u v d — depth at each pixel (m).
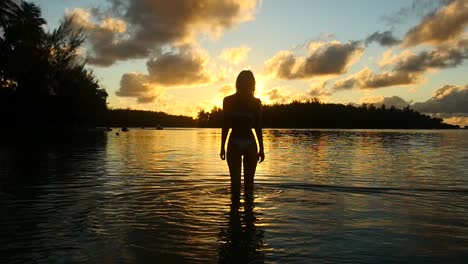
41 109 45.53
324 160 14.12
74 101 50.88
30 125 45.78
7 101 41.97
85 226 4.86
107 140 31.03
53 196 6.88
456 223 5.04
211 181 8.73
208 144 27.08
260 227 4.82
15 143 24.39
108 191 7.39
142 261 3.63
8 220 5.15
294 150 19.89
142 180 8.88
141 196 6.88
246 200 6.52
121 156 15.88
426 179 9.07
